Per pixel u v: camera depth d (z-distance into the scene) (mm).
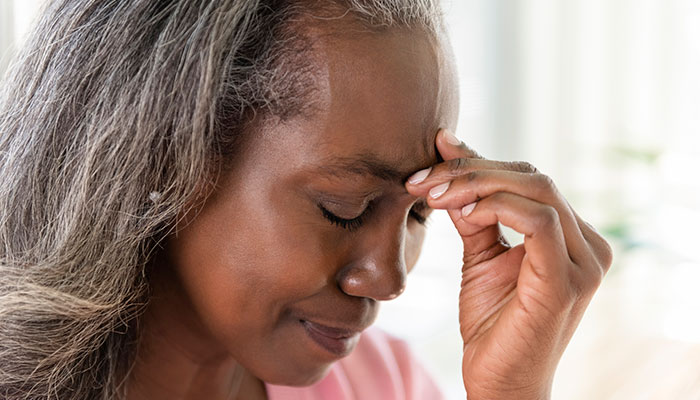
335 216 664
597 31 1977
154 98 655
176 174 661
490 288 774
